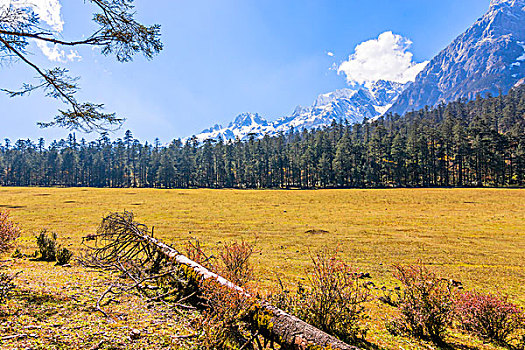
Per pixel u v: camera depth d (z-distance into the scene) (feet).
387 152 317.01
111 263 29.53
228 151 389.60
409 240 58.29
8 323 12.82
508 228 71.41
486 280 34.91
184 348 13.12
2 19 16.30
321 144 364.58
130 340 13.11
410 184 295.69
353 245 53.57
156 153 402.11
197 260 23.61
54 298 17.46
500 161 269.03
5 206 110.01
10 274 22.17
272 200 149.28
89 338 12.68
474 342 18.84
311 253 46.26
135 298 19.98
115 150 433.48
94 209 105.40
